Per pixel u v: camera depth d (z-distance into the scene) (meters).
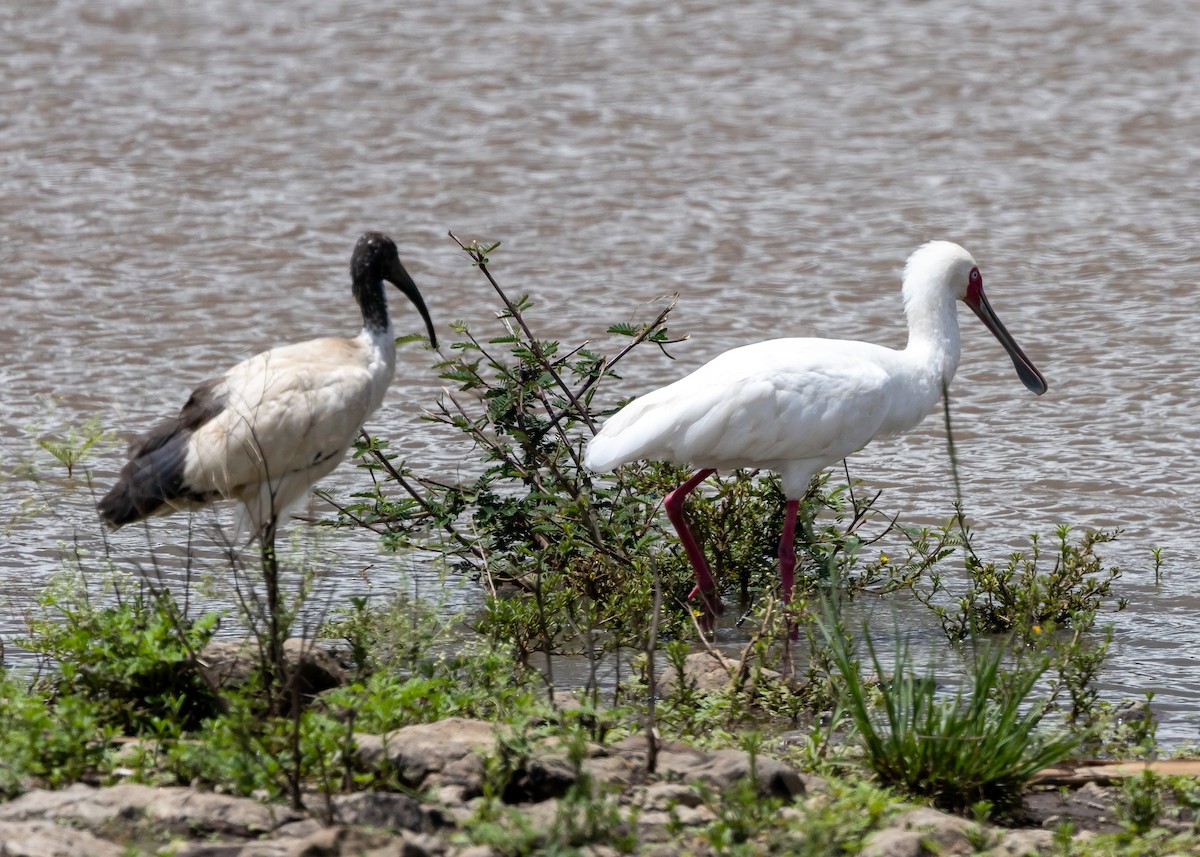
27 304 22.53
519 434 13.09
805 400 12.59
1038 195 28.28
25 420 17.98
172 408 18.64
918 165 29.95
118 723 9.05
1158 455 17.36
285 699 9.09
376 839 7.19
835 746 9.44
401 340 12.15
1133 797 8.48
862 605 13.40
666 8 40.47
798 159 30.28
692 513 13.67
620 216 27.03
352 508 13.80
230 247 25.27
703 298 23.14
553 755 8.20
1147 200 27.98
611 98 33.78
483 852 7.14
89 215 26.73
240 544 13.73
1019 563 14.34
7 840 6.98
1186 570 14.26
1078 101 33.81
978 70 35.78
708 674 10.70
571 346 20.89
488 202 27.78
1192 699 11.01
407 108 33.16
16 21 39.72
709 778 8.24
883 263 24.81
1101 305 22.77
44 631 10.07
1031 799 8.98
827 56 36.78
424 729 8.50
